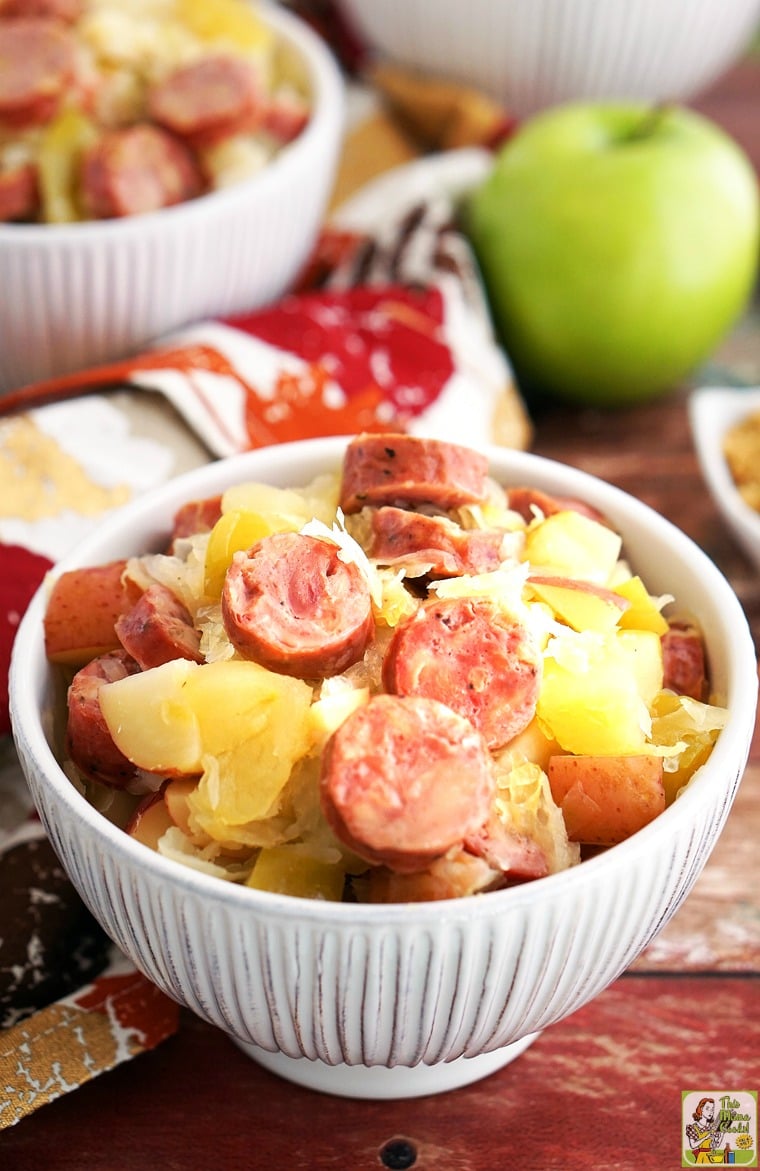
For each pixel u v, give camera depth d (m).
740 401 0.65
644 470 0.67
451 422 0.63
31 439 0.58
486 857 0.42
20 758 0.46
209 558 0.46
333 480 0.50
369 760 0.41
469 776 0.41
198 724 0.43
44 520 0.57
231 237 0.64
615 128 0.69
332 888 0.43
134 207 0.63
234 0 0.70
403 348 0.65
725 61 0.79
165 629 0.45
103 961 0.50
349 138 0.76
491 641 0.44
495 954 0.41
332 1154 0.47
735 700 0.45
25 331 0.64
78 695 0.45
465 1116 0.48
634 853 0.42
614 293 0.66
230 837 0.43
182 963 0.43
